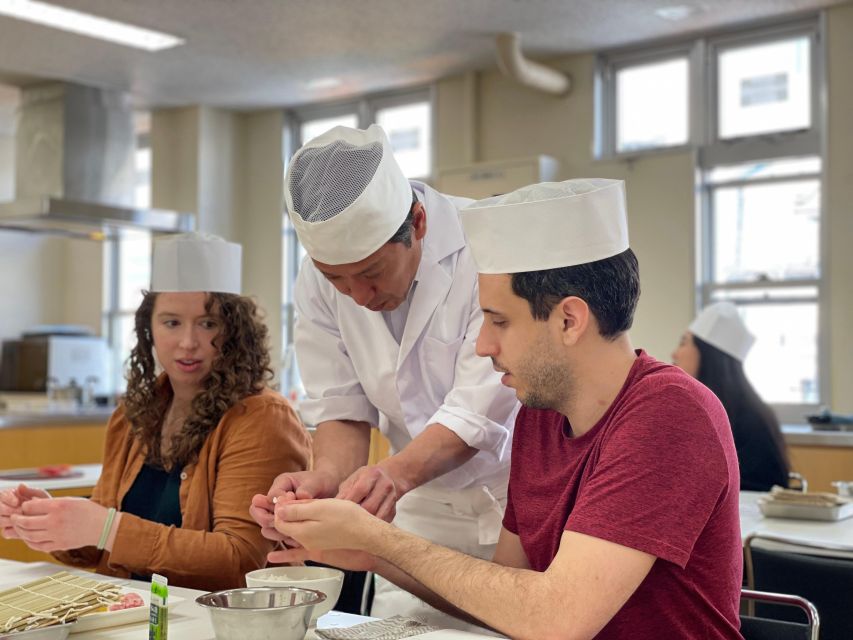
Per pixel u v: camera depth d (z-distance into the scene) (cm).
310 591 120
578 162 588
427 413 198
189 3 495
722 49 557
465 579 123
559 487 135
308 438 200
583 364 129
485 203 136
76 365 680
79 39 548
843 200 509
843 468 432
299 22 523
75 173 623
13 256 785
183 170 705
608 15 516
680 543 117
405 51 576
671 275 554
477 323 187
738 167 553
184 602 146
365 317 194
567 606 116
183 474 192
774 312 538
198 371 198
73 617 127
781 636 155
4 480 294
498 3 495
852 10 504
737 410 349
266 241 714
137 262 789
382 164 165
